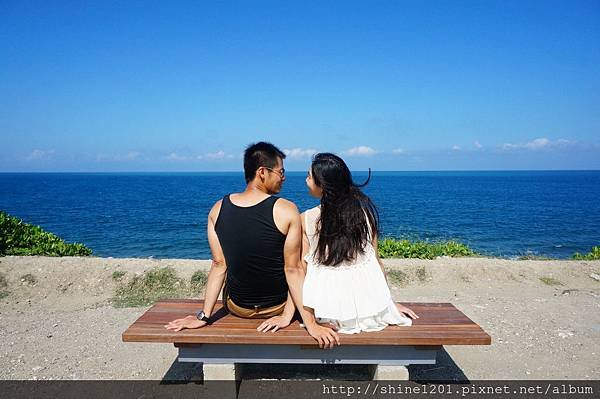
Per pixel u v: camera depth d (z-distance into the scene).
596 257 8.88
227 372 3.62
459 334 3.46
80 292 6.80
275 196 3.53
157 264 7.31
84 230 23.48
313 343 3.36
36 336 5.12
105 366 4.33
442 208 37.22
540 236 21.33
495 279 7.43
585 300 6.44
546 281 7.39
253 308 3.69
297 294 3.45
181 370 4.24
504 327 5.35
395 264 7.60
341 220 3.55
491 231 22.86
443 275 7.44
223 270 3.62
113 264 7.28
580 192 66.44
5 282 6.87
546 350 4.69
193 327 3.53
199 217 29.94
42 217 30.19
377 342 3.38
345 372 4.19
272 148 3.59
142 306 6.29
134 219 28.80
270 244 3.42
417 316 3.91
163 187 84.62
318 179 3.66
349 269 3.58
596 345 4.82
